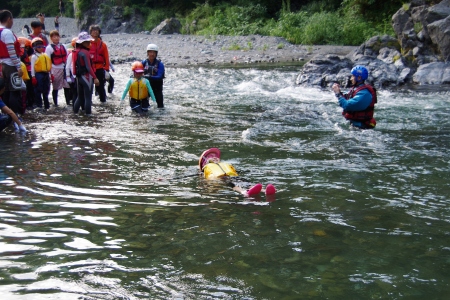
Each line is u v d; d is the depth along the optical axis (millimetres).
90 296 2904
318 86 13547
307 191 4867
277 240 3697
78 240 3705
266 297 2885
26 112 9695
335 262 3334
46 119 8922
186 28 35531
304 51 24266
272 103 10867
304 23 30172
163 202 4555
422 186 5023
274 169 5664
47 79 10023
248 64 20109
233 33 31234
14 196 4703
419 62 15094
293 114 9422
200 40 29219
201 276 3143
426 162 5926
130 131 7816
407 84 13852
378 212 4293
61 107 10406
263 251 3508
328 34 27938
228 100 11305
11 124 8266
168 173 5516
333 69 14258
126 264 3316
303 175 5422
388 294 2922
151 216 4203
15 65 8453
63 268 3254
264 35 30797
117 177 5348
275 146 6797
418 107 10078
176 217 4180
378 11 30766
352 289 2975
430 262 3340
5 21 8359
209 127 8156
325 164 5863
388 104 10516
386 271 3207
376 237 3756
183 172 5559
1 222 4047
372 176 5371
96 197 4688
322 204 4496
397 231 3873
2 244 3625
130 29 39125
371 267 3264
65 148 6656
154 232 3859
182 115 9328
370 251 3508
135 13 39844
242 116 9211
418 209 4371
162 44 27781
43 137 7348
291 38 28641
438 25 14602
